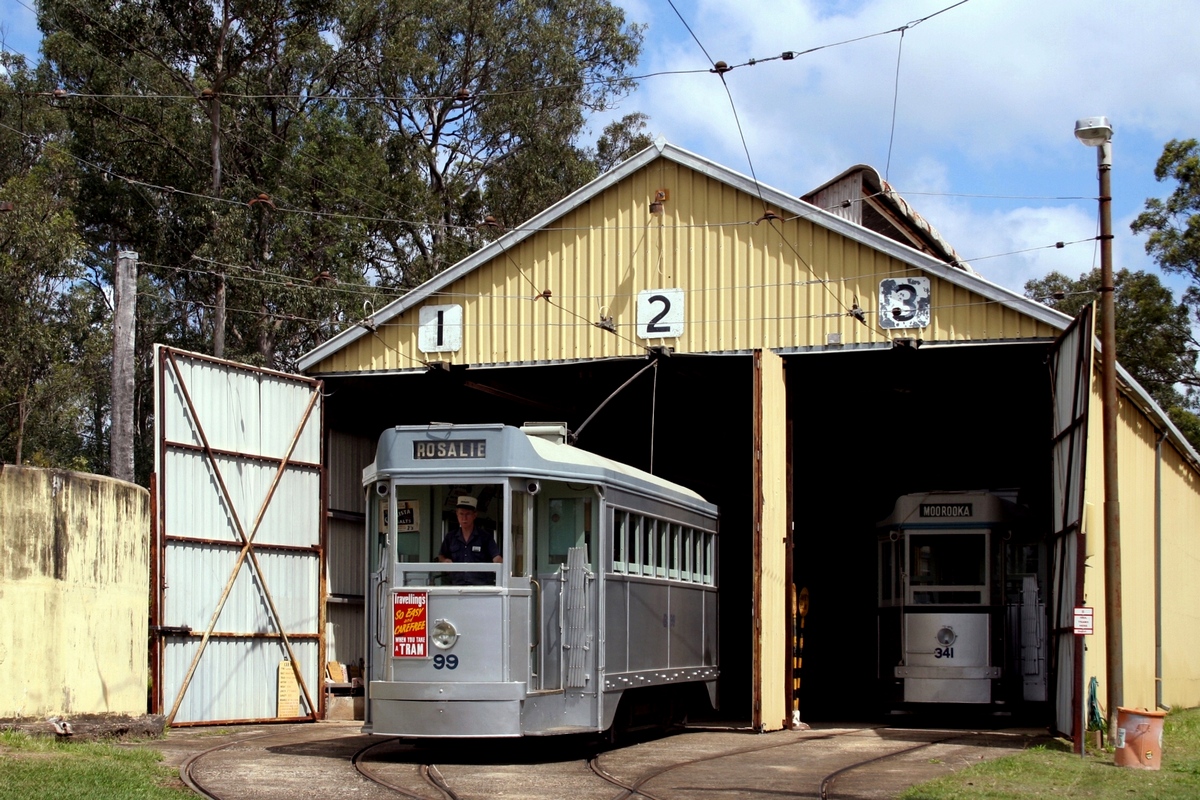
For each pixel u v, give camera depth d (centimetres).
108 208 3509
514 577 1273
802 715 2331
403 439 1310
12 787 982
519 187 3981
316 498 2017
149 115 3400
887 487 2925
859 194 2270
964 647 1962
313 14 3459
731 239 1912
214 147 3353
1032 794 1081
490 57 3991
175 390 1745
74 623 1441
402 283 3803
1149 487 2064
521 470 1287
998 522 2005
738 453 2827
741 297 1897
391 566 1290
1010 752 1444
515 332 1995
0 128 3728
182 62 3459
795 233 1884
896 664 2012
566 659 1329
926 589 2005
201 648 1744
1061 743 1531
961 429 2659
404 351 2038
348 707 2005
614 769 1248
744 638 2698
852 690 2638
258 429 1903
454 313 2027
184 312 3744
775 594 1836
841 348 1842
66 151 3469
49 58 3469
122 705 1538
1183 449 2319
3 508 1336
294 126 3666
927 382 2198
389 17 3819
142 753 1270
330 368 2066
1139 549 1973
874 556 2138
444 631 1259
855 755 1404
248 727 1788
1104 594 1589
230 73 3422
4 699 1327
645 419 2536
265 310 3378
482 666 1250
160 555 1688
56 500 1413
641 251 1950
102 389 3984
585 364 2000
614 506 1402
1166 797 1080
